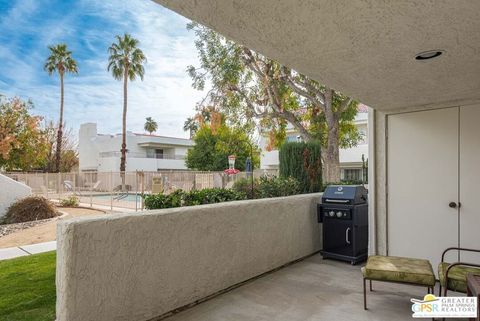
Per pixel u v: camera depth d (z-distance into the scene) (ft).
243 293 11.93
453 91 11.85
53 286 12.19
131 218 9.29
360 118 57.88
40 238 22.90
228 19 6.71
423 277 9.78
